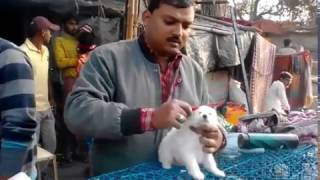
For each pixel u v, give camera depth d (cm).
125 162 136
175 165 126
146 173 121
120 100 137
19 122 132
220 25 587
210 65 557
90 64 139
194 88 150
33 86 139
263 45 677
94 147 142
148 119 121
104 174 125
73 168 468
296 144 147
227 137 139
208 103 157
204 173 122
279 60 826
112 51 140
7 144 132
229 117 360
